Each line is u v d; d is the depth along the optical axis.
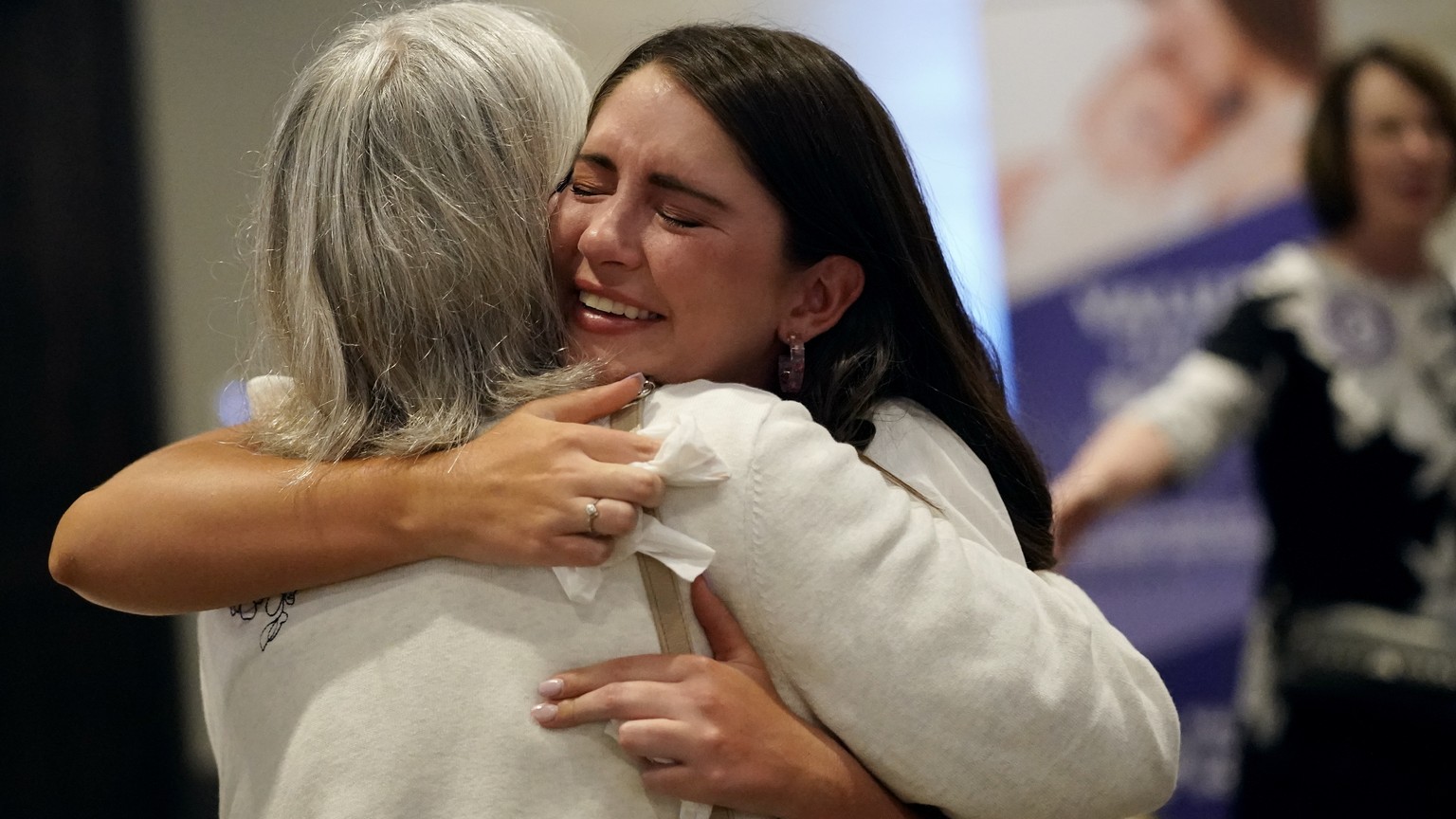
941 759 1.50
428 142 1.70
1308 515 4.48
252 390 1.86
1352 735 4.38
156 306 5.27
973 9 4.86
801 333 1.84
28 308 5.19
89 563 1.66
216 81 5.15
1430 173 4.42
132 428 5.27
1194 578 4.55
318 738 1.52
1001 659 1.50
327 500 1.59
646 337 1.74
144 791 5.30
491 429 1.60
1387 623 4.38
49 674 5.24
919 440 1.82
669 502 1.54
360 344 1.68
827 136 1.78
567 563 1.48
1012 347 4.68
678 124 1.71
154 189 5.21
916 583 1.50
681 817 1.50
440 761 1.49
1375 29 4.49
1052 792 1.54
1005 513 1.89
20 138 5.14
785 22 4.88
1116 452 4.55
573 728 1.50
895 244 1.88
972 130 5.00
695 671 1.50
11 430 5.22
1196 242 4.59
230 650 1.67
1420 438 4.39
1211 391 4.52
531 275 1.73
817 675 1.51
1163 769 1.65
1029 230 4.68
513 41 1.83
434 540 1.54
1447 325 4.43
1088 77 4.64
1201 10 4.57
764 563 1.50
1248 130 4.57
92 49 5.12
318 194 1.71
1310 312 4.49
